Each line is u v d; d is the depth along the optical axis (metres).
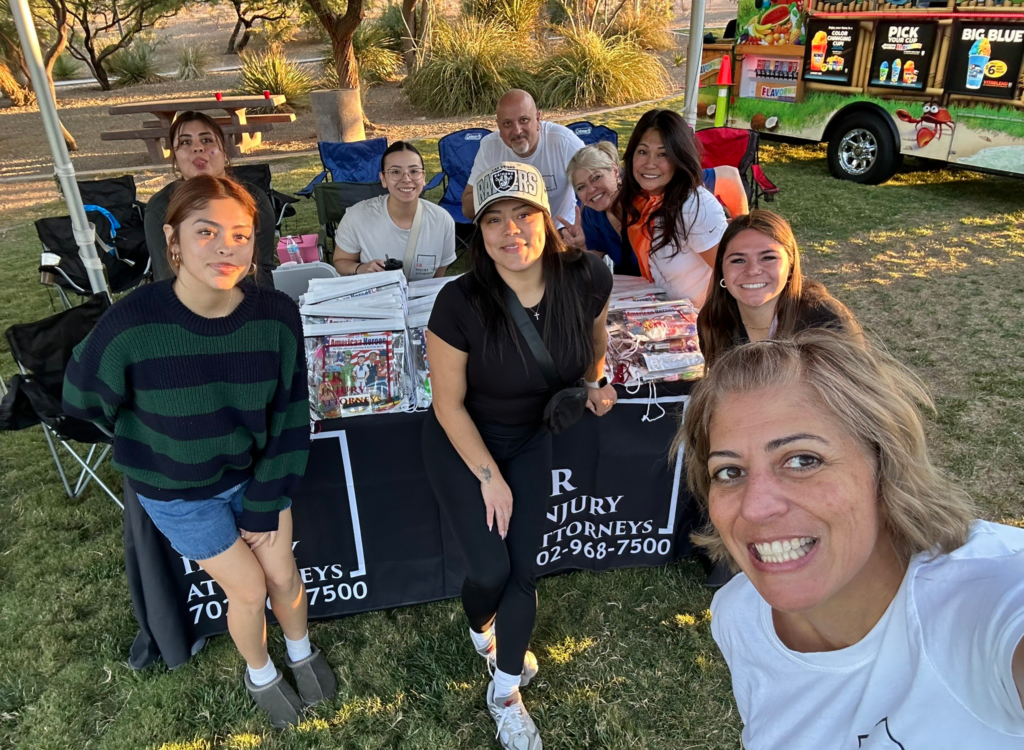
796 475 0.81
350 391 2.17
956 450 3.26
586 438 2.37
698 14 3.81
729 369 0.88
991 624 0.70
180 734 2.09
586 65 12.20
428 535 2.43
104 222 4.49
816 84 7.60
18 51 15.48
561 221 4.00
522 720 2.01
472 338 1.73
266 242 3.38
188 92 16.83
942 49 6.41
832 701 0.90
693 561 2.73
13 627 2.47
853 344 0.87
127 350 1.58
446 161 5.95
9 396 2.55
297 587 2.09
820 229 6.27
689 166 2.50
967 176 7.96
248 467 1.85
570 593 2.60
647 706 2.16
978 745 0.72
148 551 2.13
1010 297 4.84
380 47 15.80
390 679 2.26
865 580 0.86
